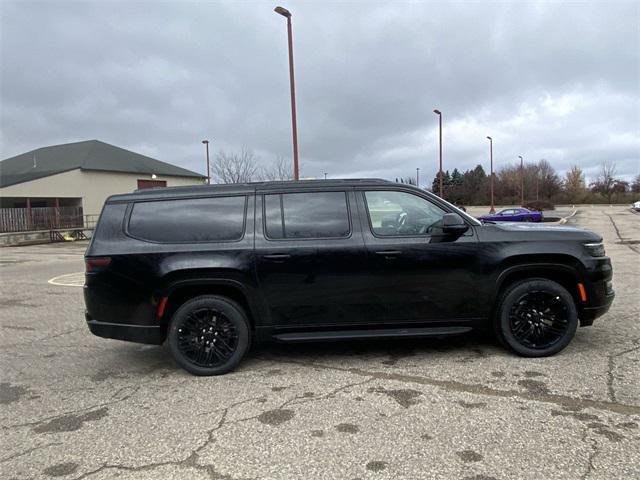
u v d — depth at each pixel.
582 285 4.79
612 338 5.40
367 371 4.63
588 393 3.92
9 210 28.27
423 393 4.04
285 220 4.77
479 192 92.88
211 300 4.68
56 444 3.38
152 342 4.70
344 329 4.77
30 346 5.93
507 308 4.81
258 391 4.24
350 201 4.84
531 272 4.91
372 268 4.67
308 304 4.70
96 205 34.06
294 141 17.27
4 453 3.27
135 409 3.95
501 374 4.41
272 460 3.07
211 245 4.66
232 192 4.86
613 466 2.87
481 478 2.79
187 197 4.84
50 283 11.24
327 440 3.30
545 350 4.81
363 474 2.88
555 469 2.86
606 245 17.80
